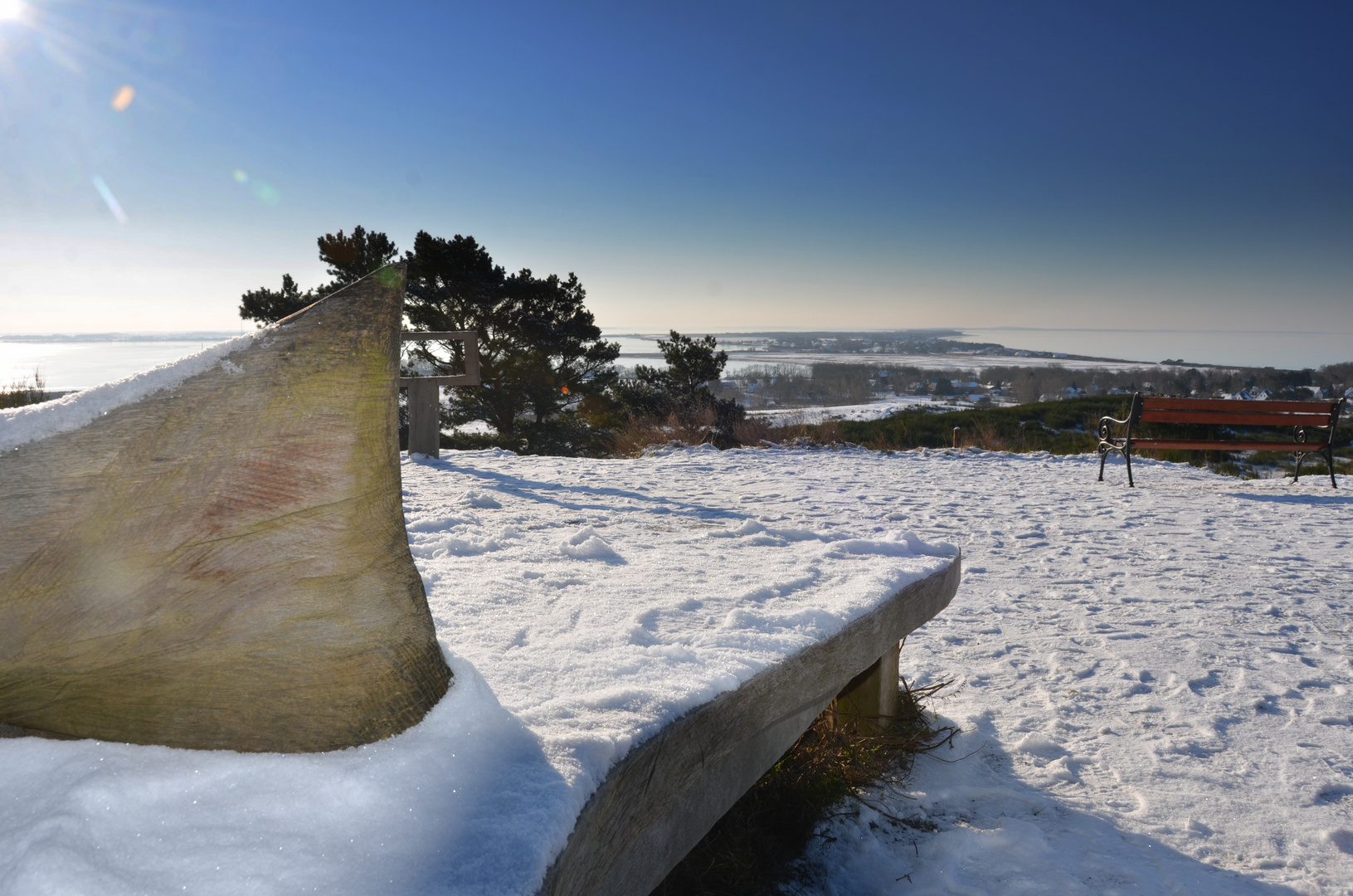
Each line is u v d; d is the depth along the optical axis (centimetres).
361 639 95
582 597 190
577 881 95
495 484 606
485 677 130
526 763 98
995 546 519
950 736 245
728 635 159
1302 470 1035
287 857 76
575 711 116
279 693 90
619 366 2359
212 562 87
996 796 218
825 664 168
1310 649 337
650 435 1212
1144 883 177
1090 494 723
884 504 639
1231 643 343
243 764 86
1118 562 483
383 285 96
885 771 227
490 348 2042
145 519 84
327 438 93
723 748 134
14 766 79
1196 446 775
